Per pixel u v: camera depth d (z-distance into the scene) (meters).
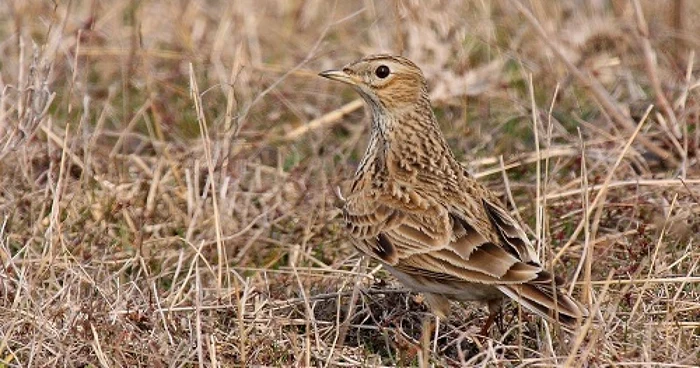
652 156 15.52
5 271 12.85
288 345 11.91
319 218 14.52
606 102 15.77
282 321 12.31
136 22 18.72
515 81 17.52
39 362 11.52
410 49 17.83
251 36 18.42
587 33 18.12
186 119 16.86
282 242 14.22
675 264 12.80
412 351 11.50
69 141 15.69
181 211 14.65
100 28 18.45
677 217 13.69
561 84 17.08
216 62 17.48
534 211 14.23
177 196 14.72
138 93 17.28
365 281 13.24
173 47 18.48
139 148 16.22
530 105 16.45
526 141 16.33
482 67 17.67
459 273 11.09
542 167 15.53
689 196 14.27
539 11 18.20
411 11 17.89
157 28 18.97
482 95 17.08
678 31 18.41
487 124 16.67
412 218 11.69
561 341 11.07
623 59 17.98
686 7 18.91
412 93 12.56
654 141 15.80
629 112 16.58
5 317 12.11
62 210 14.30
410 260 11.53
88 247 13.82
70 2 16.22
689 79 15.73
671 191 14.40
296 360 11.42
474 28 18.12
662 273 12.69
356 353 11.87
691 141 15.52
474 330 11.89
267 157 16.42
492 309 11.66
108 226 14.02
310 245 14.27
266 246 14.21
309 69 18.23
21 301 12.27
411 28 17.89
